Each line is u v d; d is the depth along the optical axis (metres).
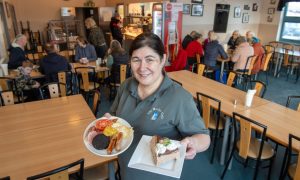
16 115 2.10
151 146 0.88
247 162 2.48
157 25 5.36
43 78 3.78
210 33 5.05
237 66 4.80
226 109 2.31
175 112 0.92
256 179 2.28
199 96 2.51
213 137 2.86
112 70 3.98
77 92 3.75
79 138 1.72
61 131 1.82
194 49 5.13
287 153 1.85
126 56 3.95
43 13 7.87
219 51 4.91
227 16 6.91
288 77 5.83
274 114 2.20
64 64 3.58
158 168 0.81
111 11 7.96
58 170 1.25
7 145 1.62
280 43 6.78
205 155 2.65
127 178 1.02
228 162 2.28
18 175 1.33
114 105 1.19
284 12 6.91
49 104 2.36
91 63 4.31
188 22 6.22
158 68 0.93
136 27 7.08
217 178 2.30
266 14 7.41
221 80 4.95
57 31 7.27
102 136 0.99
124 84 1.14
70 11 7.75
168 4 5.10
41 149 1.58
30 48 7.12
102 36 5.56
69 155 1.52
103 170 1.78
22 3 7.50
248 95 2.34
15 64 3.95
